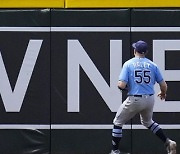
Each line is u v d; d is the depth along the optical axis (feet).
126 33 108.27
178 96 108.37
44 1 108.68
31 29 108.68
